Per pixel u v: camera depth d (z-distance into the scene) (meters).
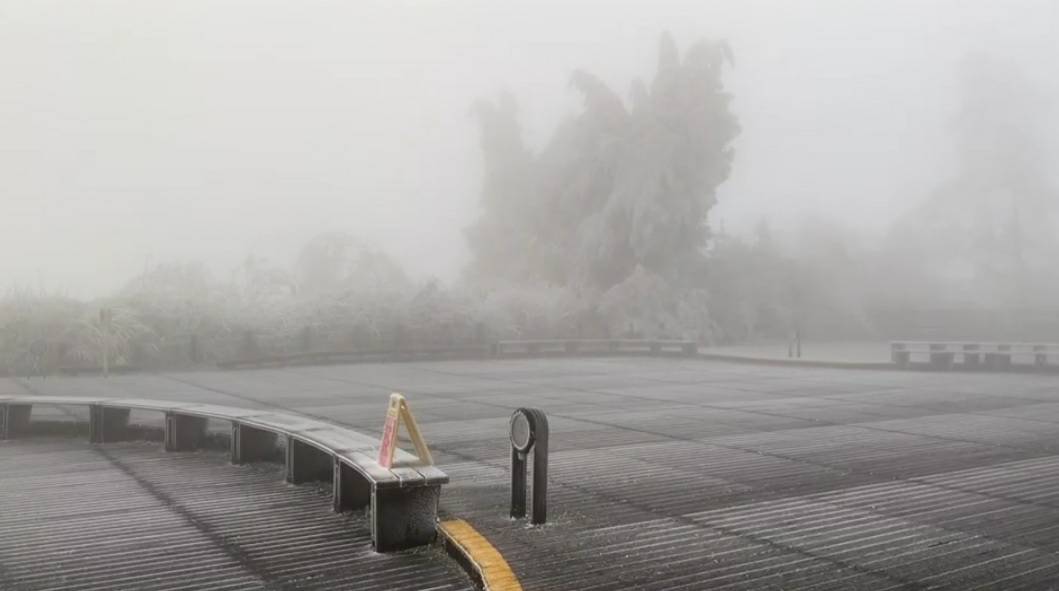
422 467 6.66
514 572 5.64
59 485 8.69
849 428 13.09
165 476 9.19
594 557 6.05
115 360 24.34
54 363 23.45
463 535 6.40
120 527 6.98
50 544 6.46
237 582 5.57
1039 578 5.71
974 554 6.26
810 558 6.11
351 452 7.31
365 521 7.20
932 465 9.91
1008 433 12.55
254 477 9.13
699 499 8.02
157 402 11.45
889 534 6.81
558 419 14.13
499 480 8.88
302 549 6.36
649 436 12.21
